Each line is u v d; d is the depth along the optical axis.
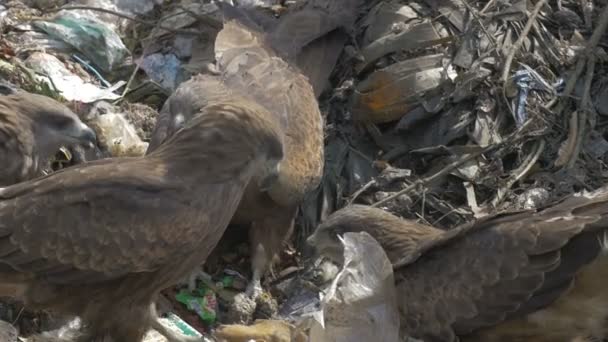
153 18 14.77
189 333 11.34
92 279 9.95
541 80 13.52
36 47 13.78
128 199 9.82
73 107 13.09
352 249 10.51
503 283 9.95
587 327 10.10
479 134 13.27
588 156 13.03
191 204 10.01
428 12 14.24
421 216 12.75
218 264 12.65
